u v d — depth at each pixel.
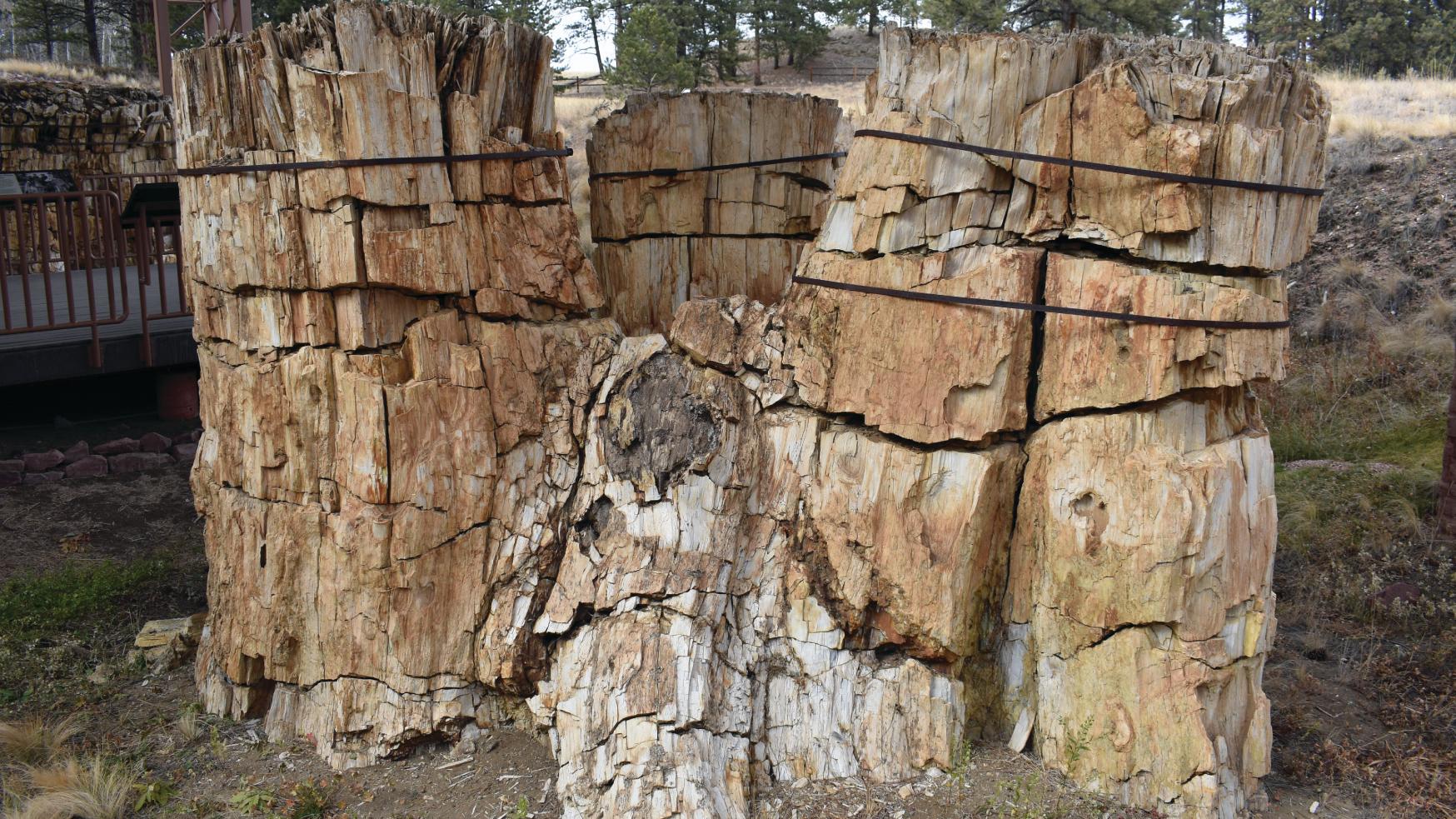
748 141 5.30
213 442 4.36
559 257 4.13
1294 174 3.51
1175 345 3.37
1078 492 3.59
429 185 3.74
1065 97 3.45
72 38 27.23
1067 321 3.57
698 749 3.42
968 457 3.64
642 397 3.87
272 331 3.93
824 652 3.78
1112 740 3.54
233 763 3.95
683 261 5.27
